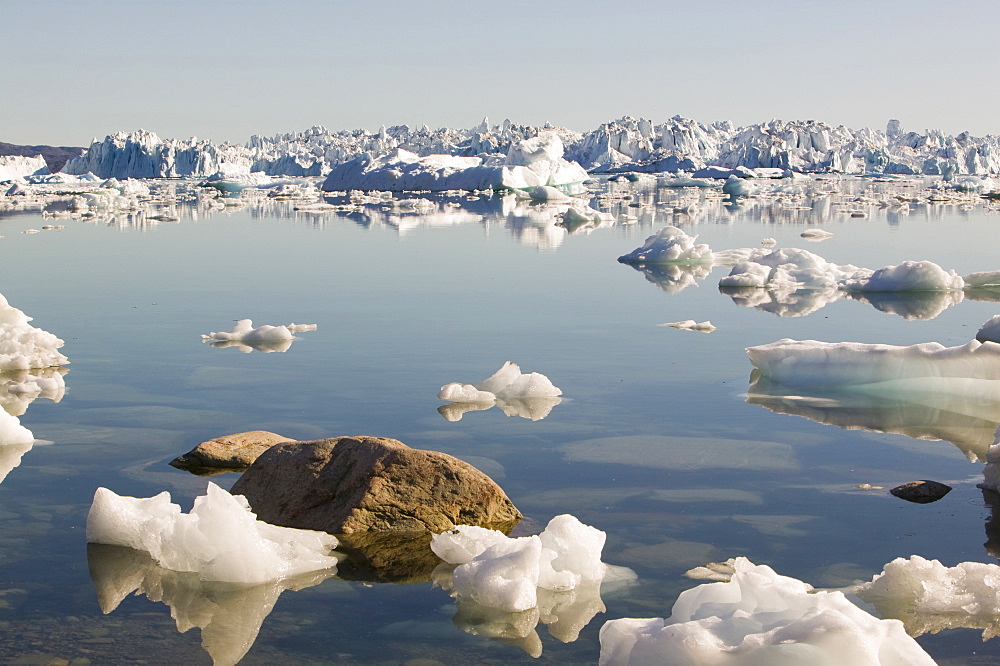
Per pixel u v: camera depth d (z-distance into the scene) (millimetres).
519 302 9547
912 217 24984
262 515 3816
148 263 13242
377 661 2652
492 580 3035
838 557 3363
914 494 3996
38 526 3652
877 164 110125
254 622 2896
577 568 3191
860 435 4895
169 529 3371
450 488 3742
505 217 24500
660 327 8109
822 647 2205
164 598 3064
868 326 8359
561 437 4809
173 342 7312
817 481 4191
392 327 8000
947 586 2994
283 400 5516
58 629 2828
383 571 3305
